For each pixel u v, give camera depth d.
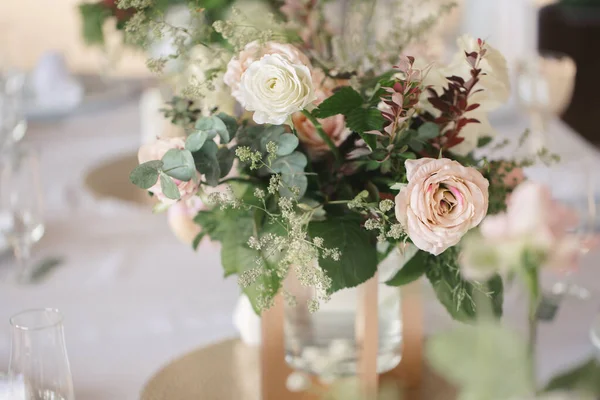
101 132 2.29
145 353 1.14
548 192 0.81
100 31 1.69
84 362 1.11
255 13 0.94
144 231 1.60
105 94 2.56
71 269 1.41
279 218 0.83
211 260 1.46
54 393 0.80
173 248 1.51
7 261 1.45
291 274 0.90
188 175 0.78
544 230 0.77
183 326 1.21
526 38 2.58
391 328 0.94
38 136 2.25
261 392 0.97
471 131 0.86
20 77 2.30
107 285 1.35
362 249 0.82
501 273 0.83
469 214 0.73
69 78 2.45
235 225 0.87
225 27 0.82
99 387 1.05
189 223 1.05
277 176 0.77
